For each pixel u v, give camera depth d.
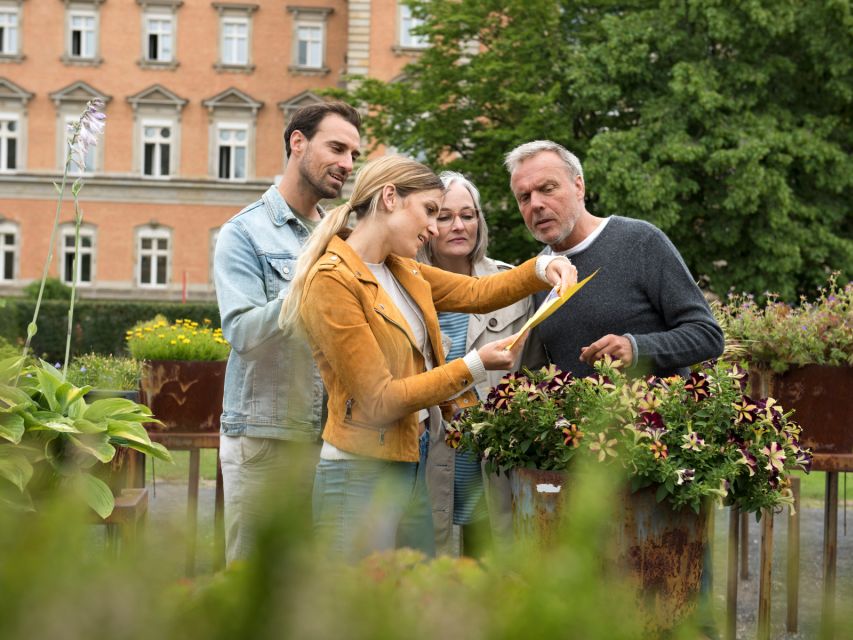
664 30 20.31
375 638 0.37
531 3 21.77
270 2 35.94
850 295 4.18
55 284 30.89
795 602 4.26
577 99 20.66
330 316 2.19
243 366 2.82
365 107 24.62
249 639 0.36
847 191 20.62
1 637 0.34
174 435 4.30
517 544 0.50
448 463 3.42
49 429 2.87
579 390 2.45
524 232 20.94
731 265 20.30
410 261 2.56
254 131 35.91
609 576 0.43
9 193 35.34
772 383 3.82
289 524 0.38
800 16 19.72
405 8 33.19
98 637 0.35
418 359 2.38
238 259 2.88
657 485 2.30
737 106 19.69
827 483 4.30
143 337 4.93
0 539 0.36
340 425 2.23
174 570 0.38
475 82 22.27
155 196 35.72
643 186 19.06
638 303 3.06
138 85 35.69
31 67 35.38
